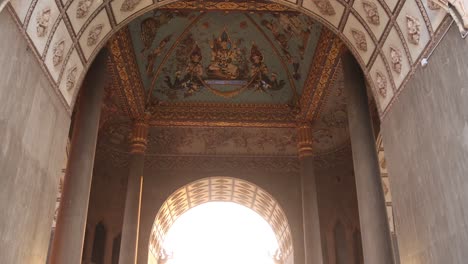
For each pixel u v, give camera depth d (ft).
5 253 22.04
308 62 58.90
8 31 21.66
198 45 64.44
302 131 64.28
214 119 67.26
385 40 30.63
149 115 64.44
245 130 68.85
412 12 26.35
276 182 69.00
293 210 67.46
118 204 65.92
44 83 26.68
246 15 60.59
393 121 30.53
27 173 24.39
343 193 67.05
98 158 66.49
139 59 58.95
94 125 38.93
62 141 30.01
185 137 69.21
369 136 38.60
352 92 41.19
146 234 64.69
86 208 36.14
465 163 21.22
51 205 28.12
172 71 65.98
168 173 68.69
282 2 38.11
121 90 57.93
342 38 36.88
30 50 24.40
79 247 34.17
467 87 21.03
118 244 64.28
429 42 25.09
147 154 69.31
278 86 67.05
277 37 61.72
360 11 32.45
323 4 35.76
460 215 21.56
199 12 59.52
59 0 26.45
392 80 30.66
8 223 22.24
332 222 66.08
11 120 22.29
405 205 28.19
